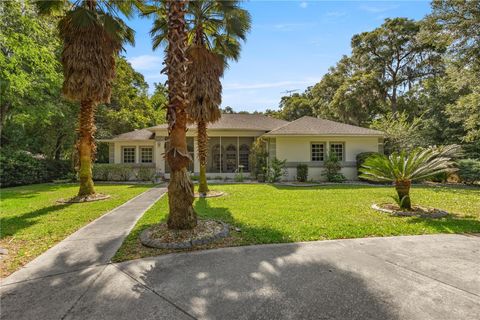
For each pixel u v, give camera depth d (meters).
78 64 8.59
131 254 4.29
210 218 6.43
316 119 18.00
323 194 10.39
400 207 7.17
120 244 4.77
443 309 2.65
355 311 2.63
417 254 4.12
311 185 13.59
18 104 14.96
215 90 9.23
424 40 15.09
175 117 5.21
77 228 5.85
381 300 2.82
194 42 9.52
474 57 13.34
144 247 4.59
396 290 3.03
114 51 9.52
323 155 16.11
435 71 27.81
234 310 2.69
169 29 5.24
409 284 3.16
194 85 8.88
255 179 16.84
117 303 2.86
